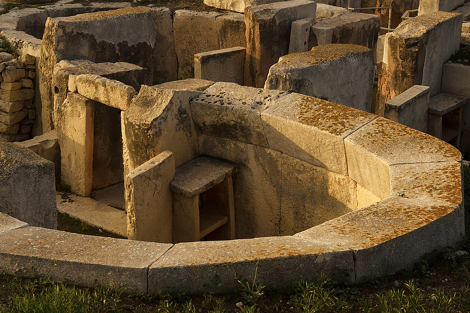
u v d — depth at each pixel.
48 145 7.36
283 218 5.09
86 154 6.96
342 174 4.39
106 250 3.00
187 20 10.80
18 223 3.29
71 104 6.87
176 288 2.84
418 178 3.45
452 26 9.11
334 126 4.34
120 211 6.63
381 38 11.54
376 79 11.03
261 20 9.39
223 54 9.57
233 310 2.75
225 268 2.81
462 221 3.26
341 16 10.65
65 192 7.24
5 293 2.87
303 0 10.41
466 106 9.16
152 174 4.89
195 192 4.94
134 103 5.32
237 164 5.34
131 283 2.85
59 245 3.05
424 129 8.56
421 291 2.85
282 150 4.82
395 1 15.14
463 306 2.70
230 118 5.05
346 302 2.77
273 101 4.92
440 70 9.18
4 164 3.94
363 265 2.84
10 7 10.84
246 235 5.52
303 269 2.83
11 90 8.57
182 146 5.38
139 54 9.19
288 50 10.04
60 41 7.98
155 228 5.09
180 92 5.21
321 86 6.77
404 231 2.95
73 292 2.75
